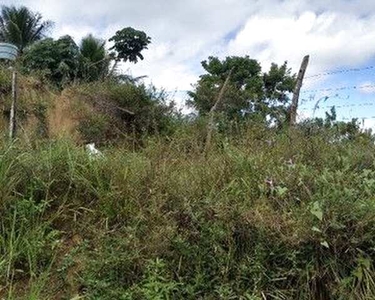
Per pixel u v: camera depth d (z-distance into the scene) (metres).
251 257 3.41
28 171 4.07
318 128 5.39
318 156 4.55
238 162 4.25
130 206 3.84
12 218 3.69
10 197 3.83
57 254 3.61
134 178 4.06
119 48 18.98
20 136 5.81
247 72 14.41
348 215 3.44
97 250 3.52
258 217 3.50
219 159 4.40
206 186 3.96
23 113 8.56
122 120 9.58
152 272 3.28
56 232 3.69
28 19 20.52
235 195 3.79
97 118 9.09
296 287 3.33
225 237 3.49
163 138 6.12
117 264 3.36
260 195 3.81
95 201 4.04
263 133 5.37
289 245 3.41
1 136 4.85
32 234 3.61
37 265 3.48
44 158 4.20
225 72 14.48
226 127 6.39
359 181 3.91
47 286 3.33
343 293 3.25
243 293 3.25
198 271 3.34
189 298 3.24
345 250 3.39
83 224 3.84
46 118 8.84
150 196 3.87
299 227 3.42
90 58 17.41
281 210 3.66
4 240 3.56
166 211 3.75
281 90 13.80
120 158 4.41
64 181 4.15
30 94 9.35
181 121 8.83
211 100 9.30
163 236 3.49
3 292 3.27
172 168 4.32
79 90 10.09
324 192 3.66
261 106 8.43
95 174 4.16
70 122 8.96
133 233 3.56
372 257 3.39
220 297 3.20
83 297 3.21
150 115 9.18
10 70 9.87
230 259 3.39
